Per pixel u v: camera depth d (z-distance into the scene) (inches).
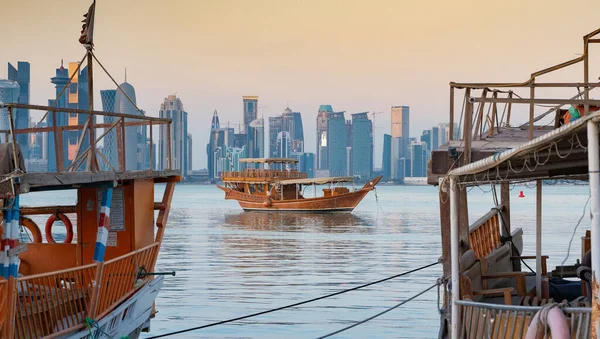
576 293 522.9
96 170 462.0
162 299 932.0
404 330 744.3
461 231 477.7
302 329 754.2
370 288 1010.1
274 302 909.2
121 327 491.2
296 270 1237.1
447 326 451.2
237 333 737.0
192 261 1381.6
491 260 534.9
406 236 1993.1
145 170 529.0
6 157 357.1
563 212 3206.2
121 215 536.4
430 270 1210.6
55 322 445.1
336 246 1702.8
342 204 3068.4
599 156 255.8
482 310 362.3
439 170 406.9
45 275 402.9
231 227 2375.7
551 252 1424.7
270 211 3198.8
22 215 564.1
